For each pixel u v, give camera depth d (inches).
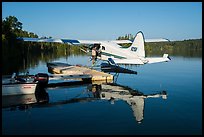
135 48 634.8
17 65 1056.2
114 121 291.4
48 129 267.0
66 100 407.8
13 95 444.1
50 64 907.4
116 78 669.9
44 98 421.7
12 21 1926.7
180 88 515.2
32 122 290.2
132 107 354.3
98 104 375.9
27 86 451.2
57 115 317.7
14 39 1572.3
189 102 384.2
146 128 268.1
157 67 995.9
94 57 743.1
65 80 614.2
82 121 292.2
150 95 444.8
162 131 259.0
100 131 260.2
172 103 377.7
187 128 267.1
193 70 877.8
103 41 730.8
